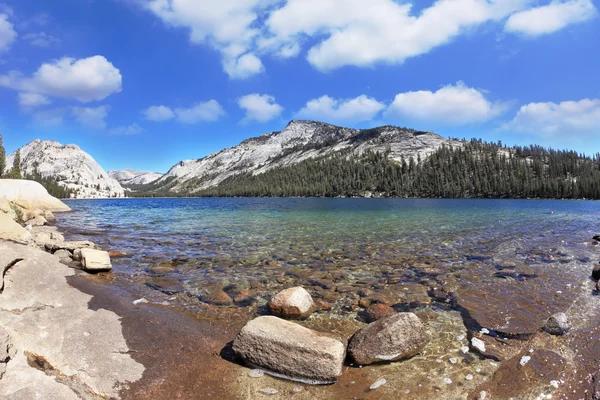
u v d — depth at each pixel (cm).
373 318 809
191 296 952
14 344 528
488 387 524
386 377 557
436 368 580
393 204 8038
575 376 544
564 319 717
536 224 2903
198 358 611
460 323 760
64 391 468
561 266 1288
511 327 735
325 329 749
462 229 2481
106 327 691
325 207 6512
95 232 2341
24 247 1114
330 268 1269
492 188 14475
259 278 1138
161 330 712
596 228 2602
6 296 767
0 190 4112
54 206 4712
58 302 797
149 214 4456
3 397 425
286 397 507
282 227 2661
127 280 1100
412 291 991
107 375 532
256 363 583
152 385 522
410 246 1723
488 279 1111
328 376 539
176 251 1608
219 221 3275
